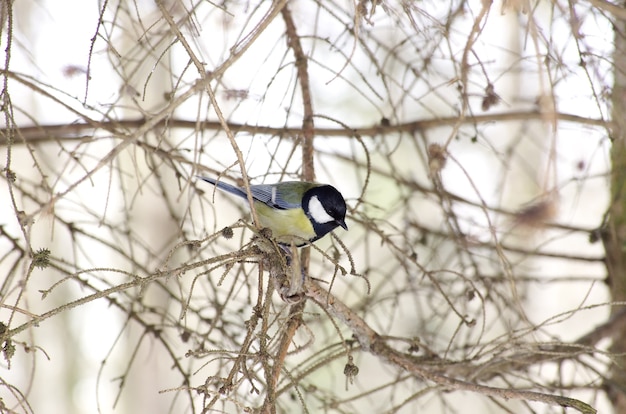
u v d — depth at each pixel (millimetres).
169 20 6230
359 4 8047
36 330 20750
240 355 6402
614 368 10586
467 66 8109
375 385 17297
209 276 9203
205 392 6090
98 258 18750
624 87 9227
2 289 7910
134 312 9102
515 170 16578
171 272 6531
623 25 9500
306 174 9789
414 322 14977
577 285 21328
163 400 18828
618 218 11070
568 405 6926
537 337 9969
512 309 9906
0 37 6949
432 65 10000
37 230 18266
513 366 9641
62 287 21188
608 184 10828
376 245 17422
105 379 22125
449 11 8797
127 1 9359
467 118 10484
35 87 7777
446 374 9180
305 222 9977
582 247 20938
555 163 6109
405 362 8281
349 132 11062
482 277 10078
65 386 22125
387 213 11555
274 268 7422
